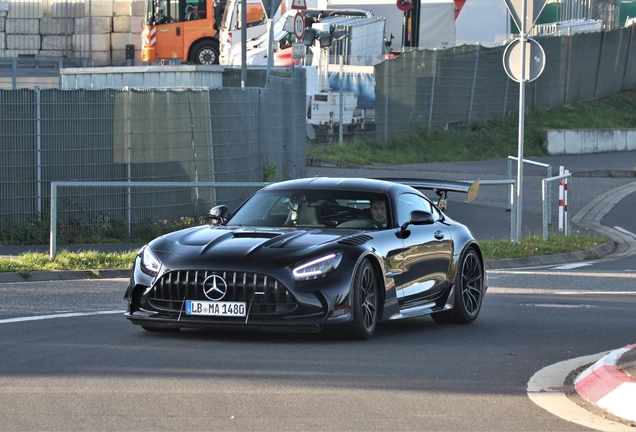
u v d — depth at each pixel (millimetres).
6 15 114500
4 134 40094
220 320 19250
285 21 86688
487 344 20844
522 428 13727
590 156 87188
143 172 43125
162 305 19797
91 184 34531
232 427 13406
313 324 19125
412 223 22453
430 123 86250
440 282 23688
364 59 88938
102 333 21047
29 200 40844
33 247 39312
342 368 17453
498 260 40562
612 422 14141
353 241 20547
